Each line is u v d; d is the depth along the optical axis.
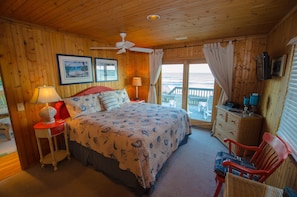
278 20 2.24
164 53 4.23
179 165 2.45
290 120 1.68
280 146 1.48
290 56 1.80
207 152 2.85
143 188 1.78
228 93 3.44
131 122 2.37
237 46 3.25
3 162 2.58
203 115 4.22
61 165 2.46
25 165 2.38
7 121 3.73
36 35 2.43
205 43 3.57
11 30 2.14
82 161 2.50
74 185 2.02
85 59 3.27
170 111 3.04
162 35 3.12
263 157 1.71
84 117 2.63
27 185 2.03
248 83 3.25
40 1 1.63
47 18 2.14
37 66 2.48
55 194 1.88
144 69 4.67
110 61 3.94
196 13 1.99
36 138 2.52
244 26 2.55
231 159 1.85
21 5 1.71
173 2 1.68
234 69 3.36
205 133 3.74
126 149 1.83
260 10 1.89
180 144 2.99
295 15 1.75
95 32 2.92
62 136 2.75
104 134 2.07
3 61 2.08
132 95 4.91
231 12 1.96
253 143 2.68
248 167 1.70
